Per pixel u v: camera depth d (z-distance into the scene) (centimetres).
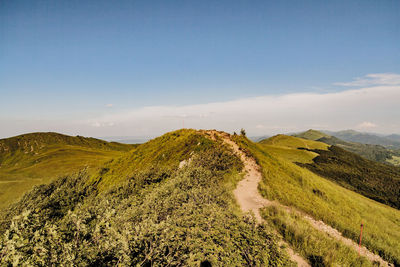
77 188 3394
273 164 2838
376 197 8031
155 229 711
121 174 4081
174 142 4247
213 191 1518
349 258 1000
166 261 691
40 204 2616
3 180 6259
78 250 611
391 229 1734
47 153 11062
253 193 1802
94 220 853
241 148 3225
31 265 526
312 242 1031
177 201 1352
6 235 587
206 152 3130
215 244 788
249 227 932
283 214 1366
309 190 2270
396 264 1101
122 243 631
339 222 1436
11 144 15288
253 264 752
